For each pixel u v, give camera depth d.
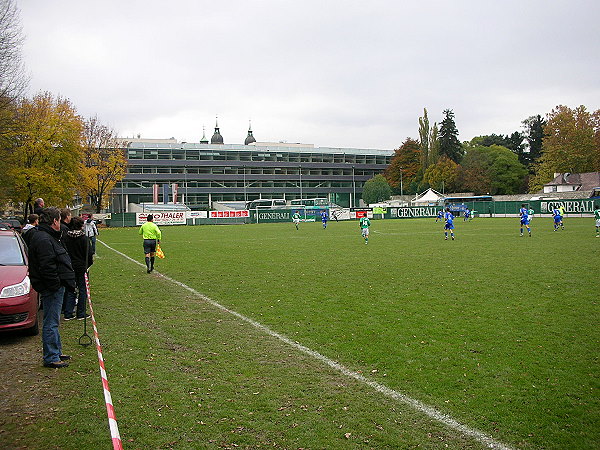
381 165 131.88
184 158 114.31
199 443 4.51
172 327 8.74
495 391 5.61
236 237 34.22
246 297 11.43
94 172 59.28
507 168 98.25
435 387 5.75
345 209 68.38
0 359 7.15
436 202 83.44
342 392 5.65
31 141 41.56
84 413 5.18
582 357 6.71
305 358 6.88
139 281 14.21
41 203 11.77
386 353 7.03
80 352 7.38
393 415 5.04
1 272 8.52
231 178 117.69
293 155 125.19
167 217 61.44
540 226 40.16
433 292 11.52
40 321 9.90
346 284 12.93
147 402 5.43
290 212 67.62
